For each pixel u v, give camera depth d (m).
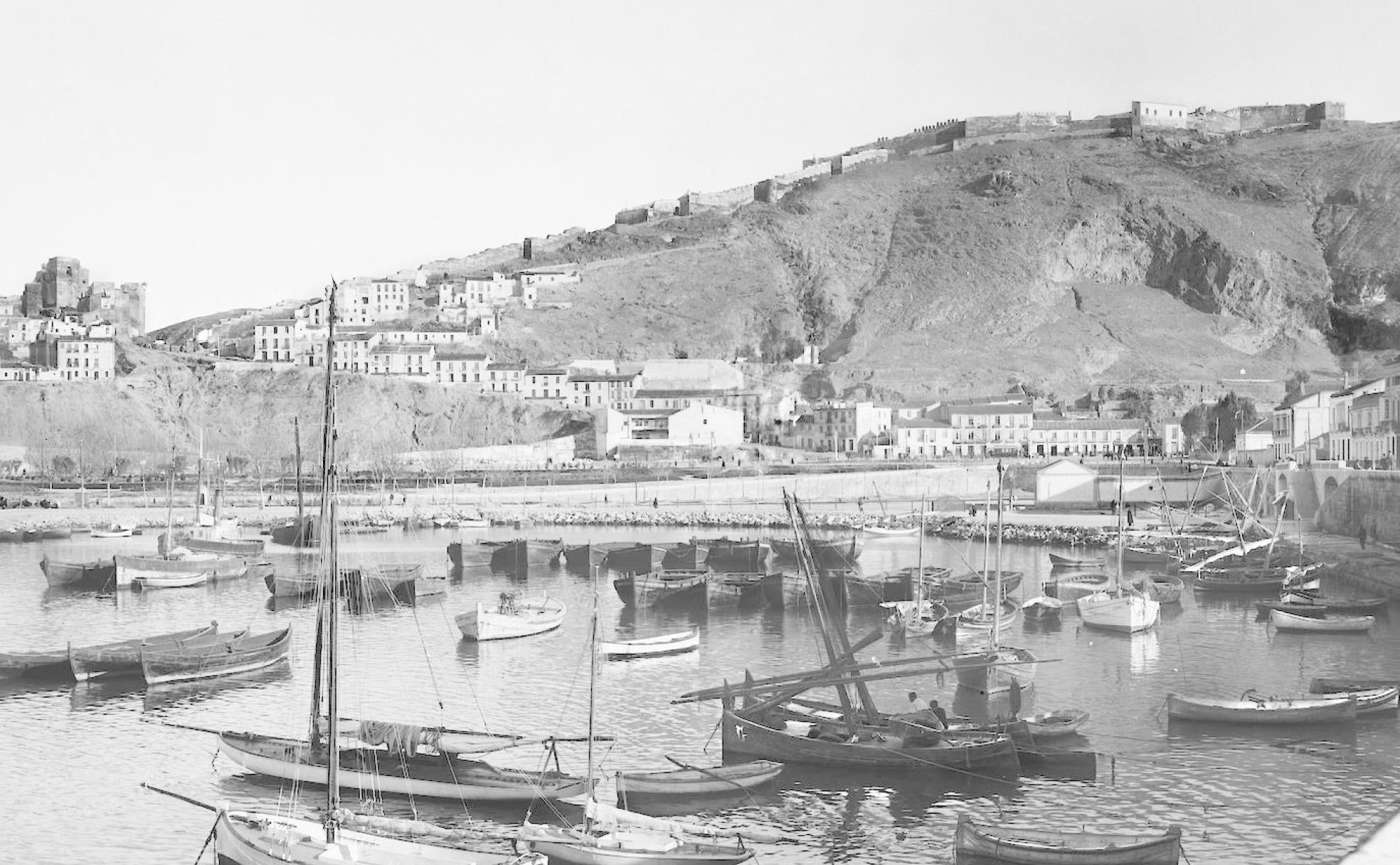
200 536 193.88
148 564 159.12
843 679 81.19
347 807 72.31
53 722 91.62
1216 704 88.31
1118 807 72.19
